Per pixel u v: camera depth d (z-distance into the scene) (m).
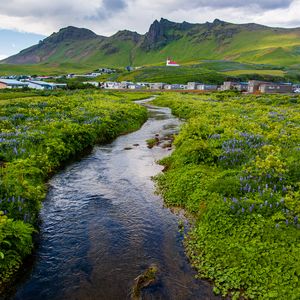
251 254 8.57
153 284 8.14
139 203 13.14
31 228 9.30
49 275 8.54
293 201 10.55
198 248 9.66
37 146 18.19
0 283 8.04
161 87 172.75
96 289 8.02
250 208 10.25
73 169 17.45
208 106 47.75
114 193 14.17
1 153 16.12
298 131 21.38
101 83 179.75
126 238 10.39
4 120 24.45
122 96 87.69
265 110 40.09
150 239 10.34
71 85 110.81
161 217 11.91
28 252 9.23
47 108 33.31
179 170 15.91
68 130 21.28
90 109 34.34
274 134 19.31
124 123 31.81
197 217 11.66
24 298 7.74
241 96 85.56
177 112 46.88
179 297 7.75
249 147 17.05
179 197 13.23
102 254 9.48
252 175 12.80
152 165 18.58
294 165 13.05
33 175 14.32
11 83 124.44
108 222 11.46
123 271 8.71
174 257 9.37
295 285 7.41
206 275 8.46
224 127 22.69
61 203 12.98
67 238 10.34
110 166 18.22
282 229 9.30
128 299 7.69
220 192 12.11
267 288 7.58
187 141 19.41
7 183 11.04
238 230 9.62
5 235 8.48
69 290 8.00
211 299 7.70
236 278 8.09
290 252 8.37
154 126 34.38
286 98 66.62
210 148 16.91
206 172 14.62
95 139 24.27
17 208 10.18
